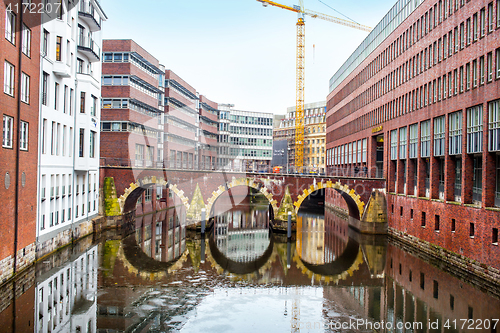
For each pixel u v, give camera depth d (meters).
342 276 26.28
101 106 44.22
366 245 37.78
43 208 26.27
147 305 18.59
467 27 28.09
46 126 26.59
